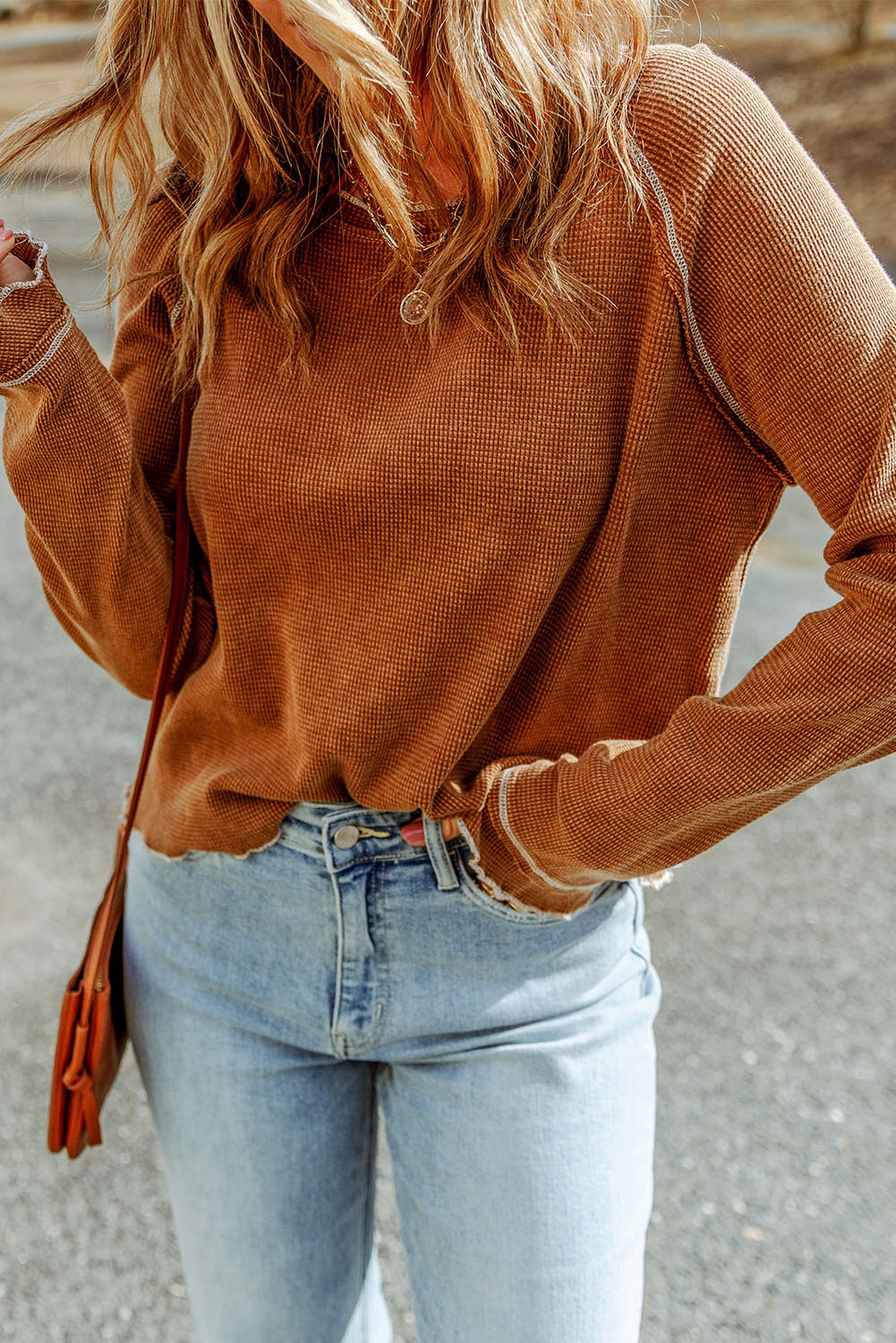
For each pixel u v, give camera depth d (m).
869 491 0.97
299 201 1.12
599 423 1.05
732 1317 1.98
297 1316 1.29
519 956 1.21
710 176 0.99
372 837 1.20
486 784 1.15
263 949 1.26
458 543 1.08
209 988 1.29
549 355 1.04
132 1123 2.39
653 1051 1.29
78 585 1.25
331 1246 1.30
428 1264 1.24
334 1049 1.25
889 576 0.96
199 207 1.17
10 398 1.17
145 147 1.25
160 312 1.27
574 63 1.00
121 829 1.36
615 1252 1.19
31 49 16.47
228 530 1.18
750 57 11.52
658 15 1.09
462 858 1.19
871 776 3.46
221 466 1.16
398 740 1.16
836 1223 2.13
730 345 1.02
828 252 0.98
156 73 1.24
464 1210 1.21
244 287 1.17
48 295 1.15
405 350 1.11
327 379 1.13
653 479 1.09
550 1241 1.17
